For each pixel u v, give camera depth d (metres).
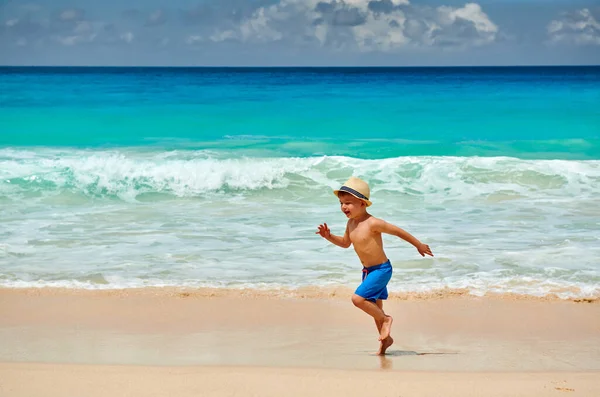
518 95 31.89
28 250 8.99
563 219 10.74
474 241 9.39
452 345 5.64
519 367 5.00
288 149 18.83
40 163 14.09
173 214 11.38
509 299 6.98
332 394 4.11
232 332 5.99
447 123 23.84
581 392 4.18
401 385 4.31
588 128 22.67
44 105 27.17
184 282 7.55
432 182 13.46
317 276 7.86
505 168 14.00
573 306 6.77
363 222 5.53
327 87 39.91
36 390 4.17
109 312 6.58
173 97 30.92
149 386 4.24
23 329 6.06
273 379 4.41
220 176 13.41
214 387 4.23
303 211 11.62
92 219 10.95
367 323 6.28
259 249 9.10
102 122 23.38
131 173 13.45
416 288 7.29
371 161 14.51
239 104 28.19
